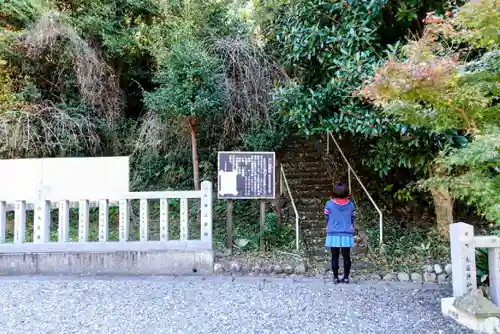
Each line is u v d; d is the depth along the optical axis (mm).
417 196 5816
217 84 5422
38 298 3402
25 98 5965
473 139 2979
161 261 4250
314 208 6105
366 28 4207
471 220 5566
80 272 4238
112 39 6457
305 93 4836
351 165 6789
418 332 2713
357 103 4328
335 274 3939
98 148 6445
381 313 3090
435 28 2725
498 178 2717
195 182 5336
